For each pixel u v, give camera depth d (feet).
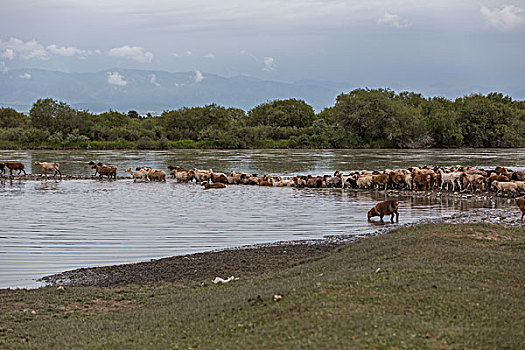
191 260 53.93
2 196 111.14
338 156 273.75
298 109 489.26
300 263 50.83
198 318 31.99
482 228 56.13
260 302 32.73
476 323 26.73
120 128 406.62
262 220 79.41
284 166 205.46
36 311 37.63
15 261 54.54
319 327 26.76
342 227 73.10
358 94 406.62
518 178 115.44
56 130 376.27
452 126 381.81
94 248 60.49
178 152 322.14
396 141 386.52
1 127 445.37
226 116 429.38
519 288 33.32
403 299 30.25
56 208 92.84
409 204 94.68
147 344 28.60
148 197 110.11
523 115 453.58
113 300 40.70
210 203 99.71
